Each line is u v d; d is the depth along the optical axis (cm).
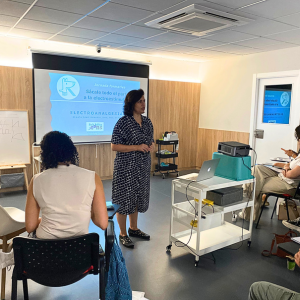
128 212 273
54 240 140
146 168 277
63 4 295
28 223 151
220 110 616
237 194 267
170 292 210
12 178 454
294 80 475
